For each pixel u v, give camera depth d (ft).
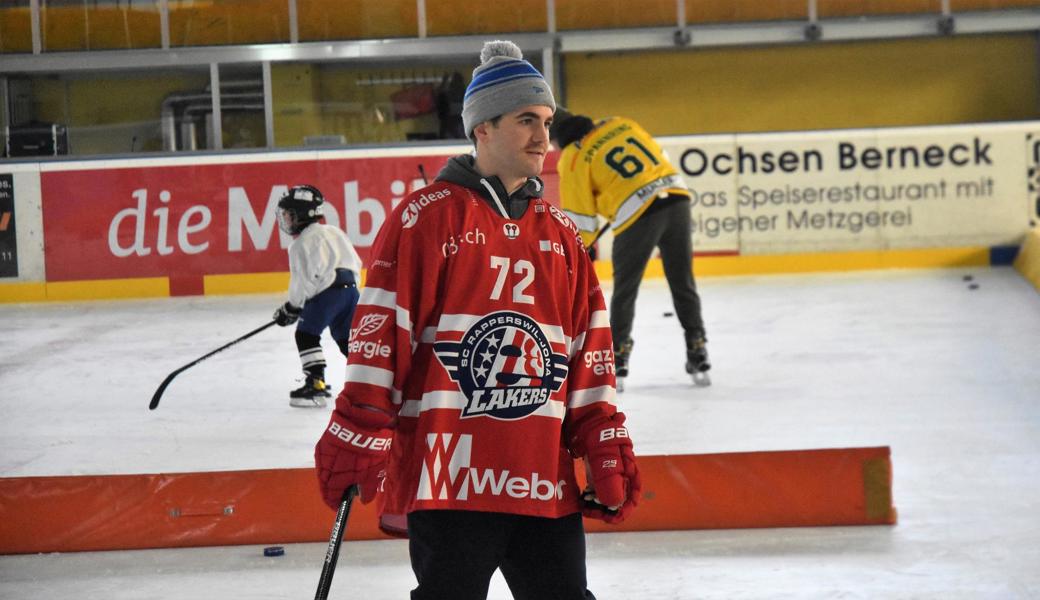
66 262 69.67
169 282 69.77
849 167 71.15
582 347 15.55
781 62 81.35
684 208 42.09
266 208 69.87
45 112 76.95
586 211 42.06
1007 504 28.60
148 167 69.72
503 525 14.70
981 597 22.53
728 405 40.50
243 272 69.92
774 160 71.15
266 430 38.45
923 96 81.71
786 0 78.33
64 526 26.53
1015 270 68.95
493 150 15.20
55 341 56.39
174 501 26.55
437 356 14.62
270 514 26.58
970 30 78.84
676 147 71.26
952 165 71.10
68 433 38.93
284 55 76.13
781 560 24.84
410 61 77.25
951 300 60.44
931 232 71.20
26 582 24.61
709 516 26.86
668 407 40.27
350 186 69.97
